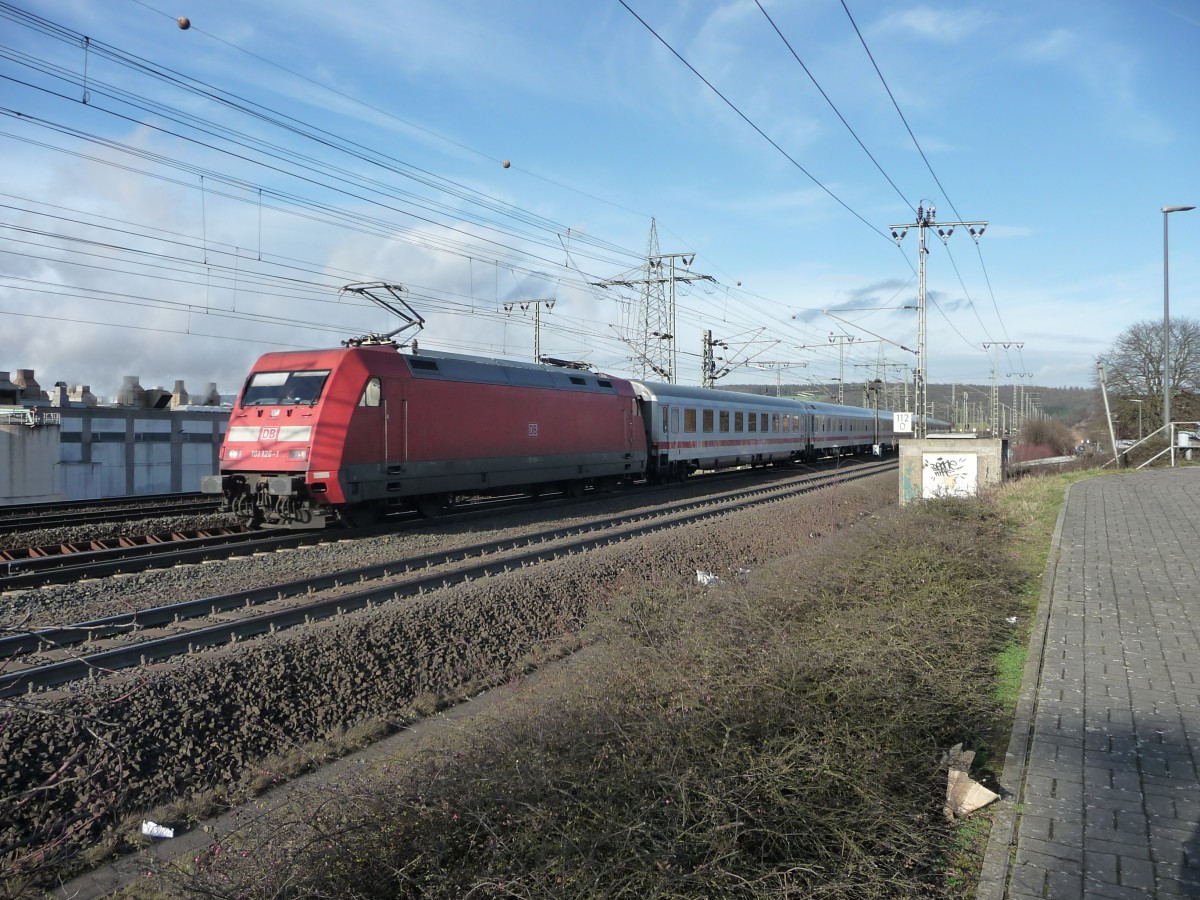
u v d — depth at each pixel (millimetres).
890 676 5496
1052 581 9797
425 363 17609
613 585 11297
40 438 29688
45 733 5609
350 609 9734
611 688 5457
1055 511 15391
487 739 4621
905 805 4344
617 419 24578
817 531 17062
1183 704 5957
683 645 6082
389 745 6688
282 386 16000
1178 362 48906
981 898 3697
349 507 16469
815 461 44219
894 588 8555
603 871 3408
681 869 3498
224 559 13031
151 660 7629
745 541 15250
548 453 21312
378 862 3682
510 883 3365
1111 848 4102
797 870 3668
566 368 24688
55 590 10375
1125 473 24672
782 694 5000
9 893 4078
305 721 6848
